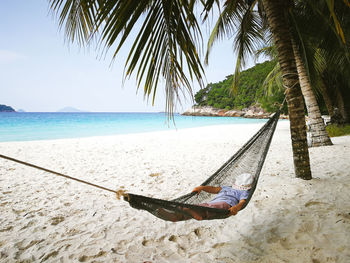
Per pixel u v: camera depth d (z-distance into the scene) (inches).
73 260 90.6
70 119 1827.0
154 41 90.4
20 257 93.4
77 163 279.4
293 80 155.6
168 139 508.7
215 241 100.5
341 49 232.4
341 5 195.0
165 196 162.2
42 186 188.1
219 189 113.9
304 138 160.2
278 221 111.2
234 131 671.8
